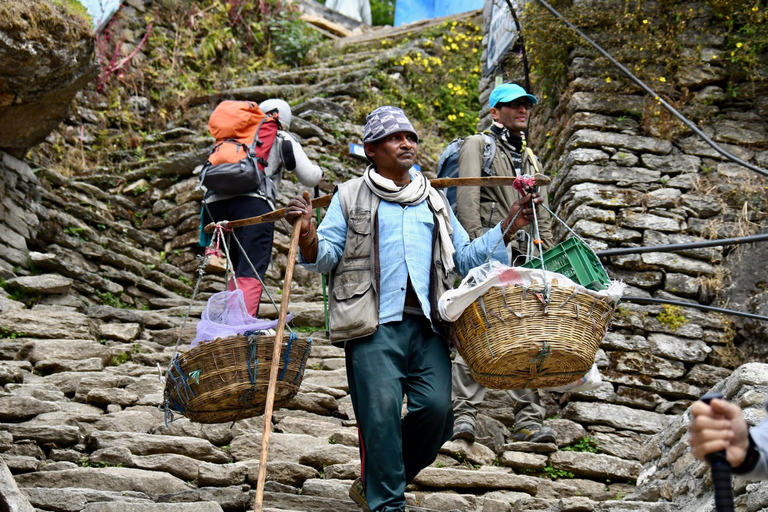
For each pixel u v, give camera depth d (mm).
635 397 6211
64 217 8383
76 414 5023
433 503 4523
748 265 6875
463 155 5246
